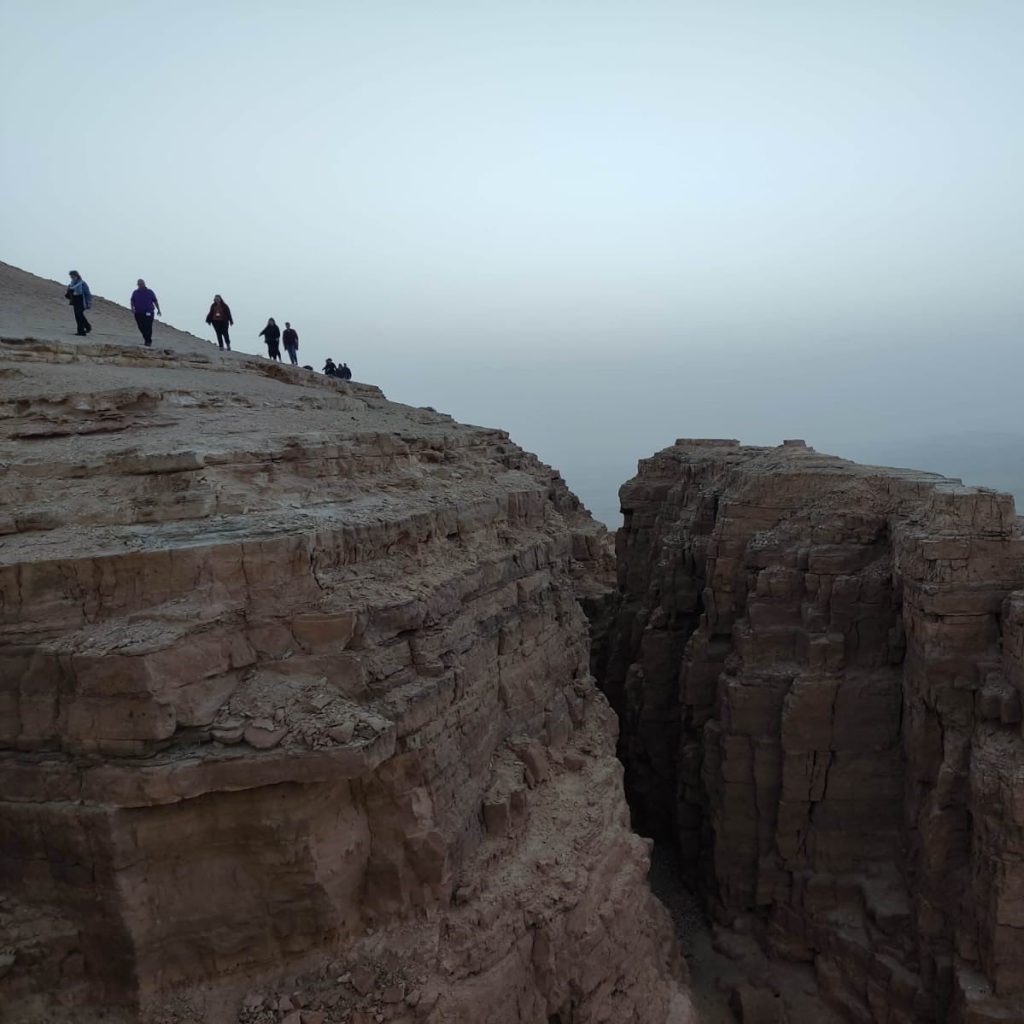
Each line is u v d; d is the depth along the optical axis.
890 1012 19.31
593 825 15.85
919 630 19.47
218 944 11.19
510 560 17.28
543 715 17.81
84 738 10.61
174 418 14.88
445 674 13.47
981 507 19.14
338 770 10.77
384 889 12.23
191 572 11.18
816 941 21.55
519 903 13.52
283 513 12.63
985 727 18.12
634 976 15.45
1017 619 17.67
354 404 22.20
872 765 21.53
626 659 32.16
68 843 10.62
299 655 11.82
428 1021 11.50
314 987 11.40
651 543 33.97
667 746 28.84
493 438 25.89
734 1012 20.80
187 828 10.92
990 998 17.23
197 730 10.88
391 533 13.73
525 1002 13.24
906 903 20.23
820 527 22.97
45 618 10.95
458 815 13.52
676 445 36.69
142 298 23.56
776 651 23.11
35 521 11.76
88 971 10.91
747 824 23.17
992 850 17.22
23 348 18.38
